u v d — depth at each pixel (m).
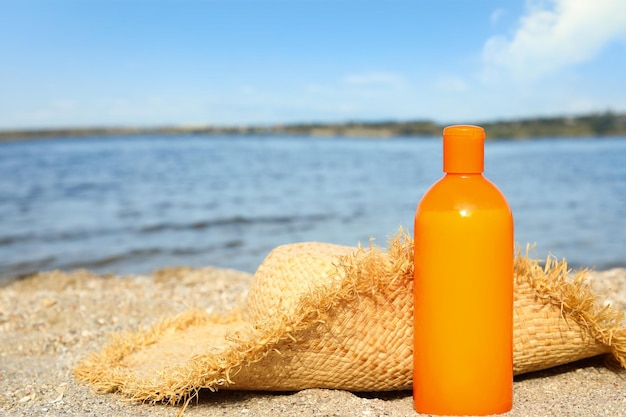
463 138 0.49
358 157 6.23
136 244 1.99
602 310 0.54
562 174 3.97
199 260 1.74
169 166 5.12
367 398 0.55
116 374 0.56
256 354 0.50
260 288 0.56
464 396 0.48
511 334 0.50
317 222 2.35
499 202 0.49
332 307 0.50
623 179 3.60
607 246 1.77
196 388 0.53
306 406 0.51
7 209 2.80
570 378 0.57
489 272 0.48
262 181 3.95
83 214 2.63
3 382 0.65
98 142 10.19
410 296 0.52
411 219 2.38
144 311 0.97
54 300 1.02
